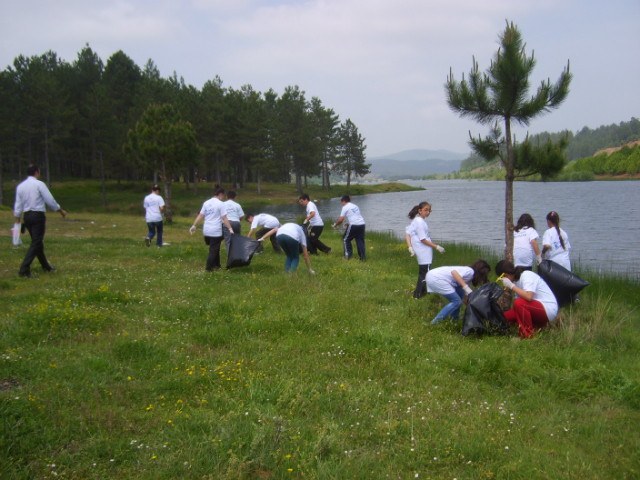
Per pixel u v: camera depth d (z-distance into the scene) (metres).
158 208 13.28
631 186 76.06
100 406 3.45
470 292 6.00
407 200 60.38
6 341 4.61
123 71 56.09
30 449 2.88
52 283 7.46
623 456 3.17
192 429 3.27
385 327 5.77
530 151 10.60
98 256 10.80
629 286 10.34
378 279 9.33
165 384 3.92
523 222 8.25
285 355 4.75
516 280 6.40
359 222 12.02
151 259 10.64
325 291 7.61
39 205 8.08
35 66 51.53
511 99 10.43
